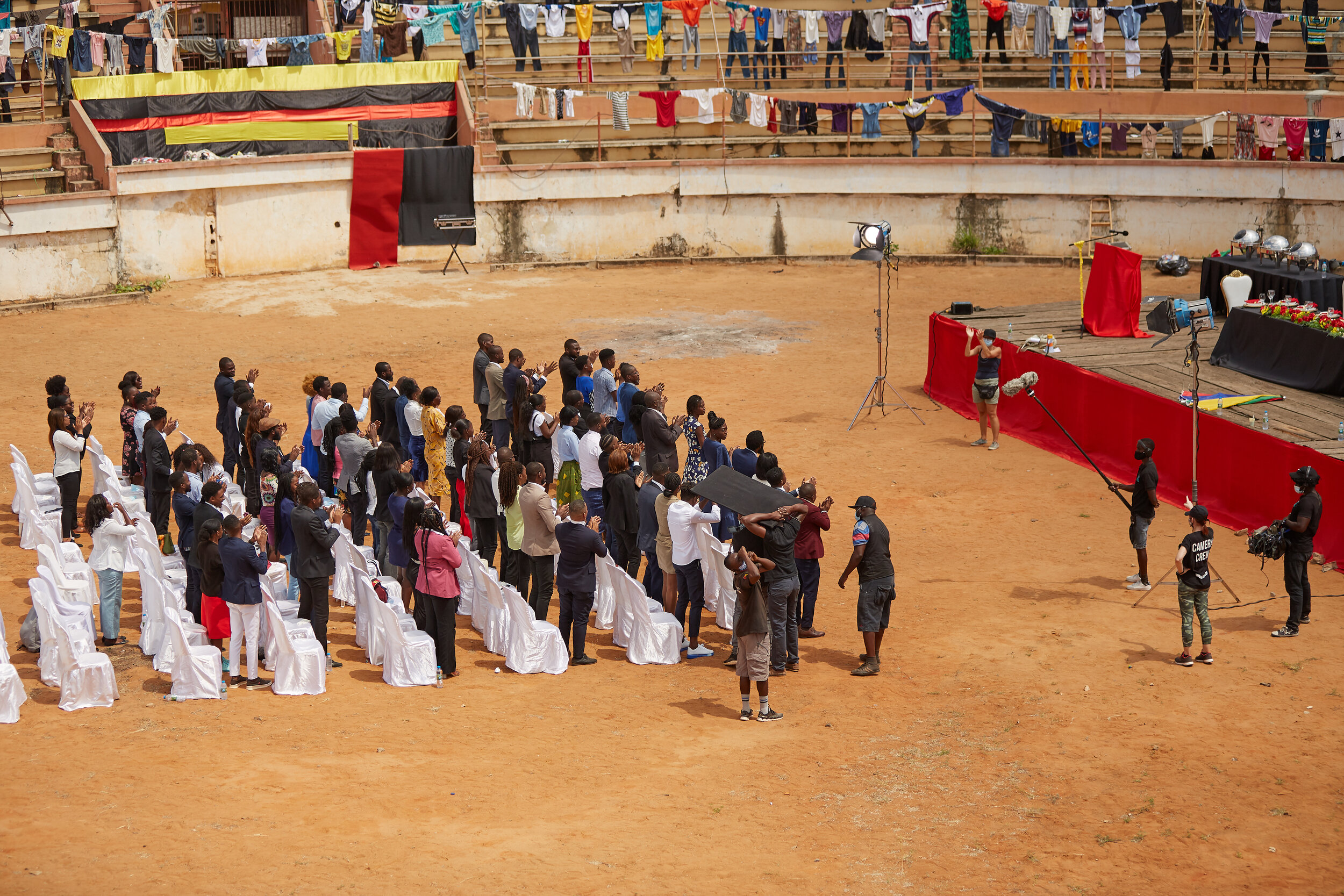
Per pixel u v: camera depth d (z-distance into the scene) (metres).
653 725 11.76
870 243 22.30
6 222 30.84
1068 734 11.47
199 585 13.71
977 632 13.96
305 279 34.81
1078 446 15.74
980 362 20.97
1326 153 35.19
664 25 40.97
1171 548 16.64
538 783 10.48
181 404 23.30
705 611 15.18
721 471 13.18
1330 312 20.67
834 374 25.91
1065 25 38.47
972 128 37.91
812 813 10.08
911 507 18.41
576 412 16.31
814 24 38.47
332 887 8.63
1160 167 35.91
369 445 15.95
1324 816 9.98
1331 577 15.61
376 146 37.59
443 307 31.86
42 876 8.62
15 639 13.62
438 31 37.56
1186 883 9.05
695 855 9.32
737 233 37.97
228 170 34.03
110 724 11.51
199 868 8.82
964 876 9.11
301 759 10.80
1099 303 24.08
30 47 33.81
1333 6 42.75
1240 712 11.86
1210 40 42.41
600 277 35.88
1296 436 17.55
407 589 14.33
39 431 21.75
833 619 14.69
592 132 39.94
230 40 36.12
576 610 13.16
